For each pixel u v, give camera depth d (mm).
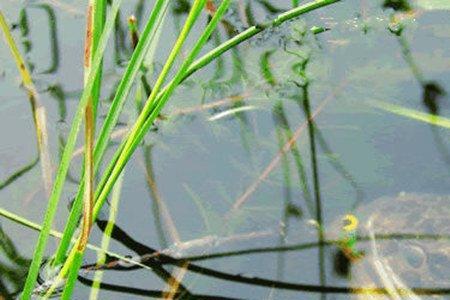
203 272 1175
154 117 1100
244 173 1227
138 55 1074
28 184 1217
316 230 1194
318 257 1180
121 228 1194
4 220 1198
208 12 1344
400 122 1258
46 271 1171
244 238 1191
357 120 1261
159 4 1069
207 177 1224
